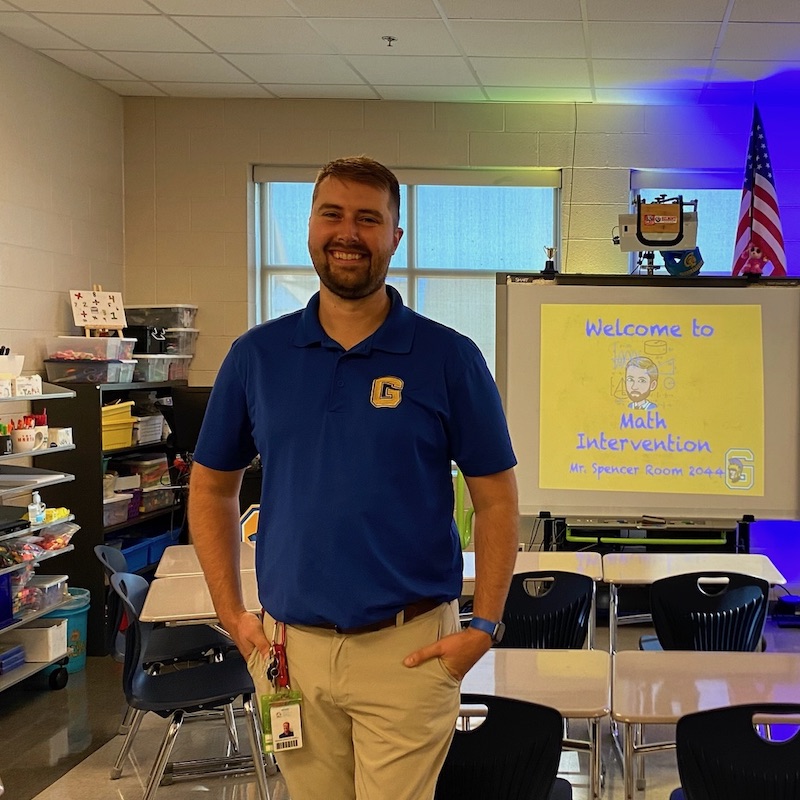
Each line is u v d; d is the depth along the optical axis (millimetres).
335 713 1670
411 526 1628
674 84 5301
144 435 5211
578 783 3166
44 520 4098
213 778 3271
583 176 5730
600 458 4602
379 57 4840
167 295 5812
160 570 3582
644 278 4586
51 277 4887
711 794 1935
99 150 5438
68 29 4379
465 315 5957
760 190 5266
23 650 4125
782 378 4543
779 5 4008
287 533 1645
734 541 4887
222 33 4465
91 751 3527
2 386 3797
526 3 4012
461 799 1970
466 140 5730
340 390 1636
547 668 2410
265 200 5953
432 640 1654
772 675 2338
